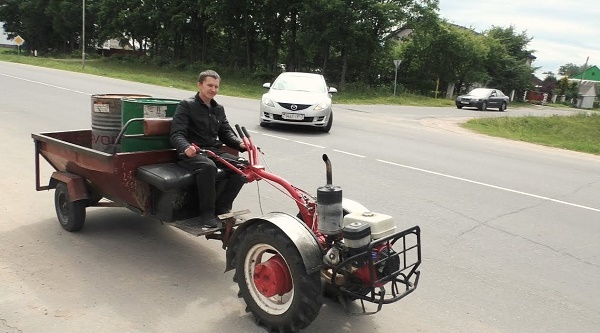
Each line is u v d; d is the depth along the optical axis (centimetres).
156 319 356
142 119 445
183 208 450
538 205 733
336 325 365
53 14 6712
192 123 458
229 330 347
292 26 4325
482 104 3378
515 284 455
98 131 489
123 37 6081
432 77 5056
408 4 4069
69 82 2175
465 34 5047
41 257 449
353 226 322
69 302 372
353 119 1809
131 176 441
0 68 2678
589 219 676
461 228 605
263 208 624
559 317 399
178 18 4969
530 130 2153
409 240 552
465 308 404
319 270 321
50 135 546
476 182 855
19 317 347
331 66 4494
